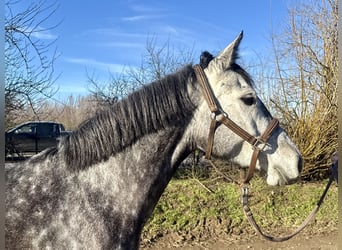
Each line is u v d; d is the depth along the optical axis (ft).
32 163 7.04
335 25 25.54
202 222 19.49
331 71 25.23
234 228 19.48
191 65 7.64
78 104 38.47
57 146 7.13
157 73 36.76
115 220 6.72
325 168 25.39
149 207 7.14
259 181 22.58
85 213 6.55
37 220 6.46
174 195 21.03
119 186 6.86
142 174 7.00
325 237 18.81
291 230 19.74
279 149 7.41
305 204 21.88
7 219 6.48
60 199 6.59
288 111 25.68
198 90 7.33
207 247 17.61
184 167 24.45
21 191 6.70
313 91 25.32
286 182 7.46
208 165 23.22
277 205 21.59
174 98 7.18
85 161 6.79
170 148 7.24
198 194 21.27
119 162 6.91
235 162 7.50
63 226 6.44
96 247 6.46
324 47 25.54
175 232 18.71
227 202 21.01
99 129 6.91
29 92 20.92
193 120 7.30
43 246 6.35
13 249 6.38
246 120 7.24
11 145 22.88
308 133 24.84
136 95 7.14
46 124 32.42
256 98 7.37
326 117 25.13
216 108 7.18
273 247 17.57
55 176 6.78
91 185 6.74
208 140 7.25
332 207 21.70
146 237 18.16
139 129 7.00
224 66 7.35
